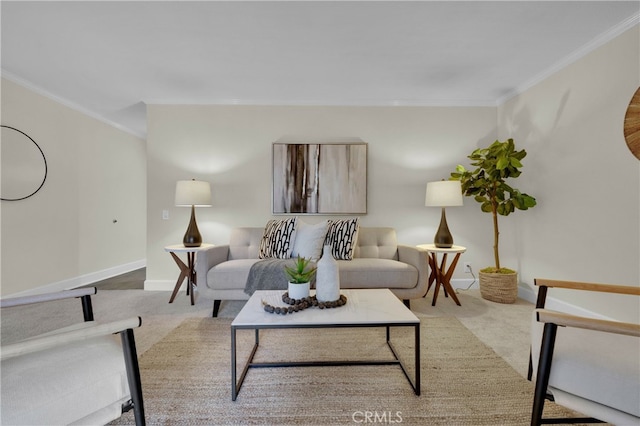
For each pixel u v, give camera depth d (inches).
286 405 51.4
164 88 118.5
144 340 77.9
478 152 113.9
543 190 106.3
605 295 84.0
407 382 58.1
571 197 94.7
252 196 131.7
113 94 124.6
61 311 100.8
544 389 38.8
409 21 76.6
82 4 69.5
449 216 132.3
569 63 94.8
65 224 133.0
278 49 90.0
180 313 99.6
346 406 51.1
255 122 131.7
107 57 94.7
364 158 130.5
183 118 131.0
